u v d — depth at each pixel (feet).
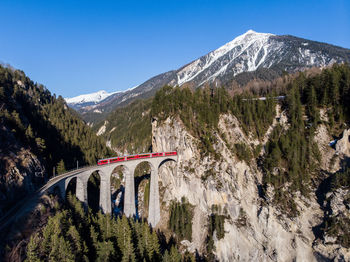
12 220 166.40
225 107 342.85
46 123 404.77
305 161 266.57
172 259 206.80
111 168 289.12
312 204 240.53
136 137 631.97
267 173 268.82
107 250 176.24
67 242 155.12
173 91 417.49
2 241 147.33
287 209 246.88
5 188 191.01
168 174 363.56
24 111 372.99
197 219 302.25
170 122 360.28
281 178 261.85
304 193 246.88
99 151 493.77
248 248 263.49
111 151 551.59
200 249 279.49
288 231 242.37
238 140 314.35
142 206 375.25
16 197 199.21
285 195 252.42
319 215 232.12
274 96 366.43
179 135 340.18
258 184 279.90
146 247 204.54
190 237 293.23
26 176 221.46
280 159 273.33
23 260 143.54
